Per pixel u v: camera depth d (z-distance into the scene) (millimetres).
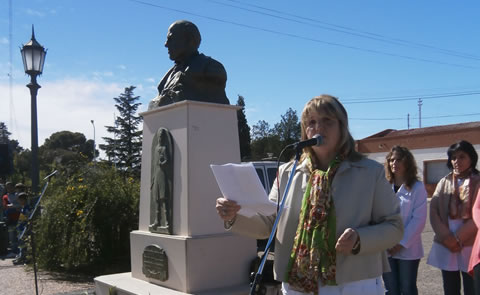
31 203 8445
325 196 2199
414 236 3711
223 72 4320
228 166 2318
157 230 4219
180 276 3830
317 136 2180
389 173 4129
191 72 4168
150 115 4500
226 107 4191
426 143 26297
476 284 3027
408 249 3748
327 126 2248
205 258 3852
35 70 8742
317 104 2252
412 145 27031
